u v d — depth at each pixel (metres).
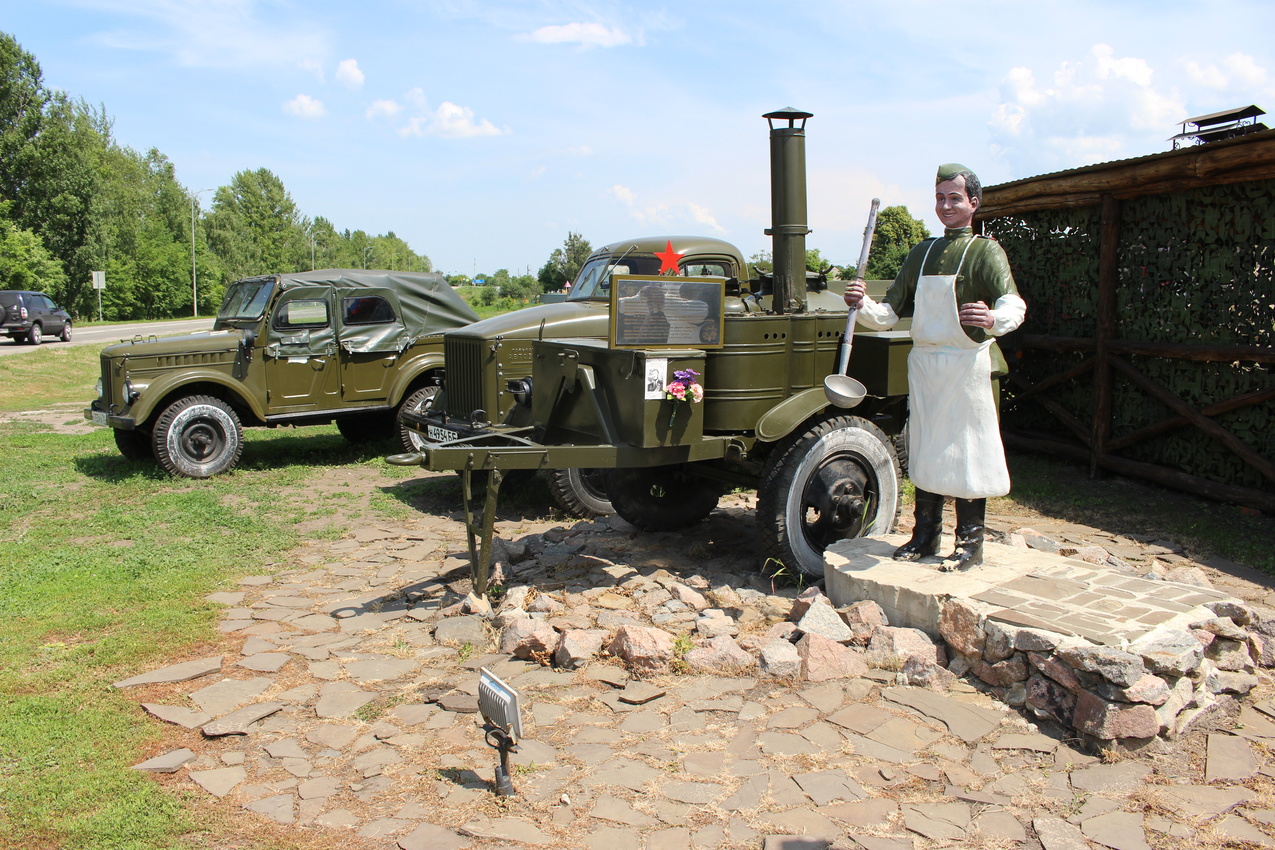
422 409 9.47
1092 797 2.83
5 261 44.88
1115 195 7.38
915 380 4.15
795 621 4.26
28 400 16.02
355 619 4.62
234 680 3.83
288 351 9.11
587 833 2.66
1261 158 5.91
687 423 4.72
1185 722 3.23
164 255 62.72
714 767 3.03
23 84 48.66
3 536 6.43
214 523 6.75
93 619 4.55
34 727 3.38
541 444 5.23
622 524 6.41
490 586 4.91
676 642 4.01
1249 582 5.00
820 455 4.88
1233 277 6.54
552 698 3.60
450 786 2.94
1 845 2.64
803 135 5.58
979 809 2.77
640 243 7.88
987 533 5.49
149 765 3.11
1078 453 7.94
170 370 8.66
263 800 2.88
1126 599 3.78
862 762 3.05
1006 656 3.50
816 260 14.41
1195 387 6.82
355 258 113.25
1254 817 2.71
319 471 9.11
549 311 7.59
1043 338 8.31
